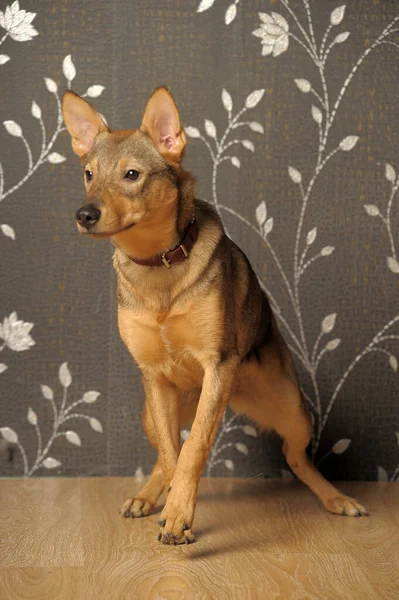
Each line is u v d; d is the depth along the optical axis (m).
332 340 2.91
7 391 2.89
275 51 2.89
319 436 2.91
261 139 2.89
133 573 1.83
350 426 2.91
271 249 2.90
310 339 2.91
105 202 1.93
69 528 2.21
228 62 2.89
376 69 2.90
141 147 2.06
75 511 2.40
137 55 2.88
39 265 2.89
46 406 2.90
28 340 2.89
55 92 2.88
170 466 2.24
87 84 2.89
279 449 2.93
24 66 2.88
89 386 2.90
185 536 2.06
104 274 2.90
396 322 2.91
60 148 2.89
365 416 2.91
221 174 2.90
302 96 2.90
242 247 2.90
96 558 1.94
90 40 2.88
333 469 2.91
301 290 2.91
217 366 2.18
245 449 2.93
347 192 2.90
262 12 2.88
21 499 2.55
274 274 2.90
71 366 2.90
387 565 1.90
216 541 2.09
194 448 2.05
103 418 2.91
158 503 2.51
